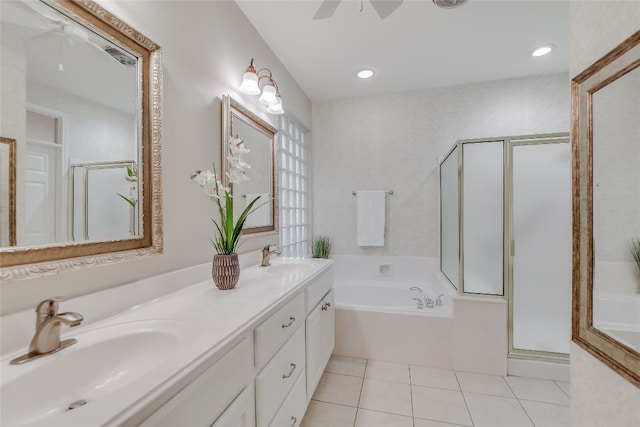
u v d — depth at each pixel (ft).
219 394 2.42
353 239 10.43
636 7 2.04
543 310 6.44
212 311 3.14
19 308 2.36
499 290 6.66
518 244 6.54
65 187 2.74
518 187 6.52
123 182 3.31
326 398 5.73
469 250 6.84
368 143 10.27
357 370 6.76
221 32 5.20
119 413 1.54
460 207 6.88
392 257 10.06
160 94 3.72
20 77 2.42
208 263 4.65
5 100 2.33
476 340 6.62
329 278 6.44
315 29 6.46
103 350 2.48
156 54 3.68
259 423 3.10
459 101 9.41
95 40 3.03
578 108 2.68
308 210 10.59
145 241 3.56
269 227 6.97
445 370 6.76
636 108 2.09
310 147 10.67
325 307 5.90
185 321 2.85
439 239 9.62
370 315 7.27
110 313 3.04
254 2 5.63
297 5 5.71
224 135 5.10
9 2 2.38
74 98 2.83
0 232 2.27
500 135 9.08
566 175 6.31
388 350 7.16
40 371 2.09
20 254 2.38
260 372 3.18
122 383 2.38
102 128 3.09
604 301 2.40
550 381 6.27
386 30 6.52
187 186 4.31
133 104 3.43
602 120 2.40
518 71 8.52
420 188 9.84
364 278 10.28
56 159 2.67
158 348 2.62
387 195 10.13
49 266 2.52
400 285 9.84
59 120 2.70
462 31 6.57
